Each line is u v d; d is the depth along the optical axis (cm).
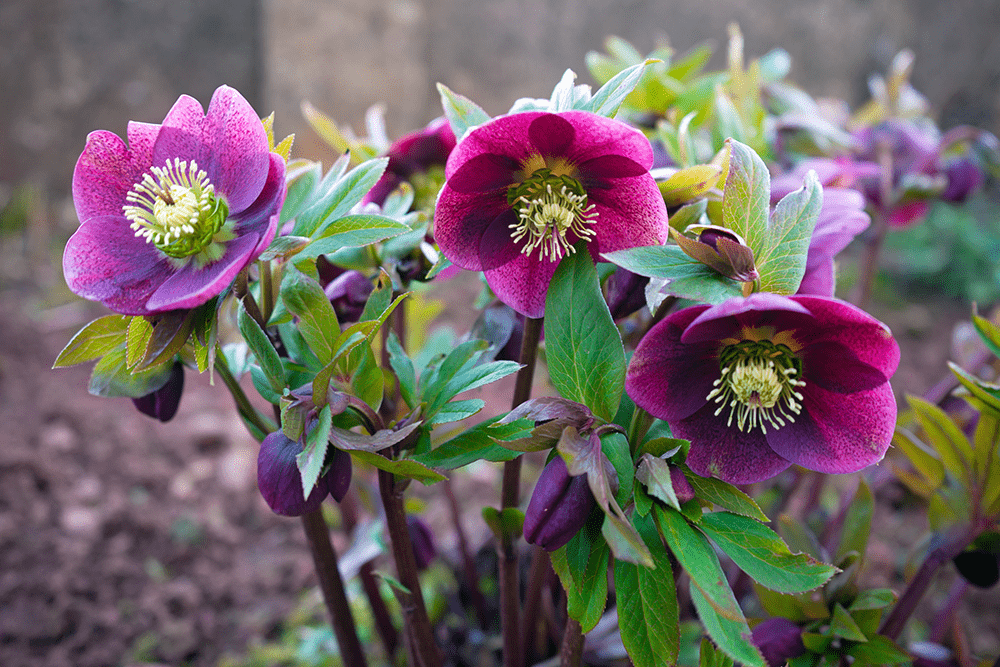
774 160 57
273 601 72
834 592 46
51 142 148
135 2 145
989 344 44
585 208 40
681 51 143
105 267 40
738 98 54
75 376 102
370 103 137
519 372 43
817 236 42
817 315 37
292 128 134
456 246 40
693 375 39
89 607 70
